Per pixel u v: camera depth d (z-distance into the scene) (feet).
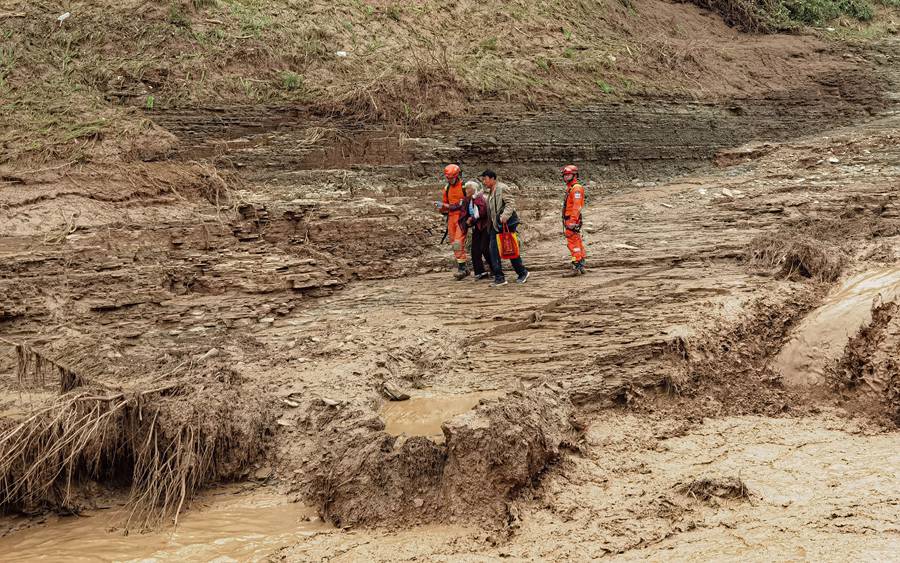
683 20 79.10
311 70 50.60
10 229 32.22
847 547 15.94
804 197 45.21
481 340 27.40
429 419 22.26
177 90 45.85
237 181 41.27
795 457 20.61
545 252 38.52
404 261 37.22
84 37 47.32
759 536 16.78
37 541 18.49
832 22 88.89
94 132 40.01
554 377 24.09
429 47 56.95
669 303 29.37
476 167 50.16
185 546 17.98
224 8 52.47
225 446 21.07
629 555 16.51
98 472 20.42
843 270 30.94
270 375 25.04
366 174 45.16
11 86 43.04
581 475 19.90
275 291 31.73
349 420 22.08
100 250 31.04
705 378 24.90
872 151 58.23
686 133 61.31
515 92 55.52
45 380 24.50
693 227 41.22
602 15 71.46
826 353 25.12
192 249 33.78
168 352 26.55
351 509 18.85
